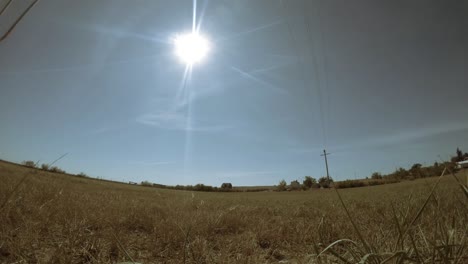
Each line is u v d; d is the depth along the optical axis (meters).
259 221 4.59
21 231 2.57
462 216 1.86
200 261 2.48
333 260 1.73
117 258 2.41
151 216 4.13
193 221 3.71
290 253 2.84
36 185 5.78
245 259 2.43
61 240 2.61
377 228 2.92
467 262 1.17
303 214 5.89
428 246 1.46
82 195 6.27
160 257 2.57
